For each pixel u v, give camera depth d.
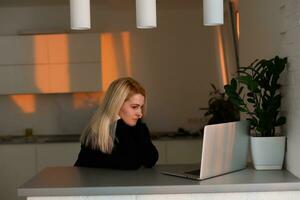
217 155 2.47
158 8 5.93
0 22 6.00
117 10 6.00
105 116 2.74
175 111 6.08
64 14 5.98
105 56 6.05
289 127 2.60
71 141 5.53
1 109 6.09
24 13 6.00
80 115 6.11
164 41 6.06
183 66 6.06
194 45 6.04
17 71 5.67
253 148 2.69
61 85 5.68
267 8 3.05
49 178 2.55
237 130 2.60
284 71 2.67
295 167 2.49
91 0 5.58
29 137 5.96
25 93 5.70
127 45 6.06
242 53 4.10
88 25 2.51
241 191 2.32
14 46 5.65
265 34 3.12
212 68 6.02
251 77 2.63
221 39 5.66
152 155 2.89
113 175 2.61
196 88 6.05
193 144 5.46
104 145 2.73
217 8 2.49
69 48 5.66
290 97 2.56
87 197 2.35
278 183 2.33
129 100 2.79
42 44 5.66
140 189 2.30
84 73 5.68
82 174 2.65
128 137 2.78
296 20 2.42
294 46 2.47
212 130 2.41
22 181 5.52
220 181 2.39
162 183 2.37
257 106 2.70
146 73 6.07
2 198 5.53
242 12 4.09
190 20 6.04
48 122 6.12
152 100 6.09
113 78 6.07
